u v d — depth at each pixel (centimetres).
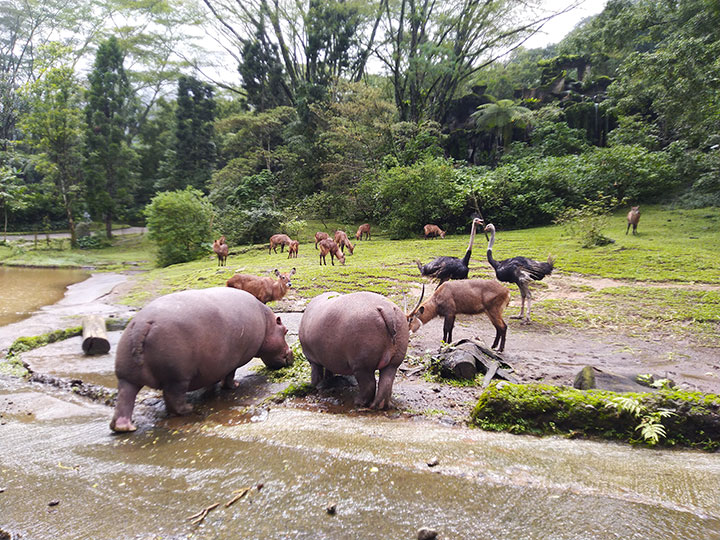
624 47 2355
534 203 2356
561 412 394
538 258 1439
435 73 3278
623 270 1227
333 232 2767
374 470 318
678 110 1834
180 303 456
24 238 3416
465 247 1788
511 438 382
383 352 438
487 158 3375
